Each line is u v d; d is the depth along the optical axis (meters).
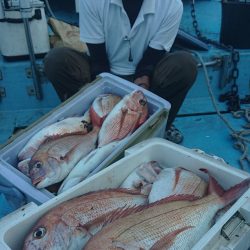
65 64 2.23
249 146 2.44
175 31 2.25
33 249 1.10
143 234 1.12
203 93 2.98
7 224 1.12
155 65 2.29
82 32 2.27
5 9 2.57
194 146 2.46
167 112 1.75
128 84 1.88
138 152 1.48
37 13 2.62
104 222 1.22
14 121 2.74
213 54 2.86
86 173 1.52
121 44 2.26
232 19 2.95
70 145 1.58
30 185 1.42
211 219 1.24
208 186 1.34
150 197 1.35
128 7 2.13
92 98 1.88
